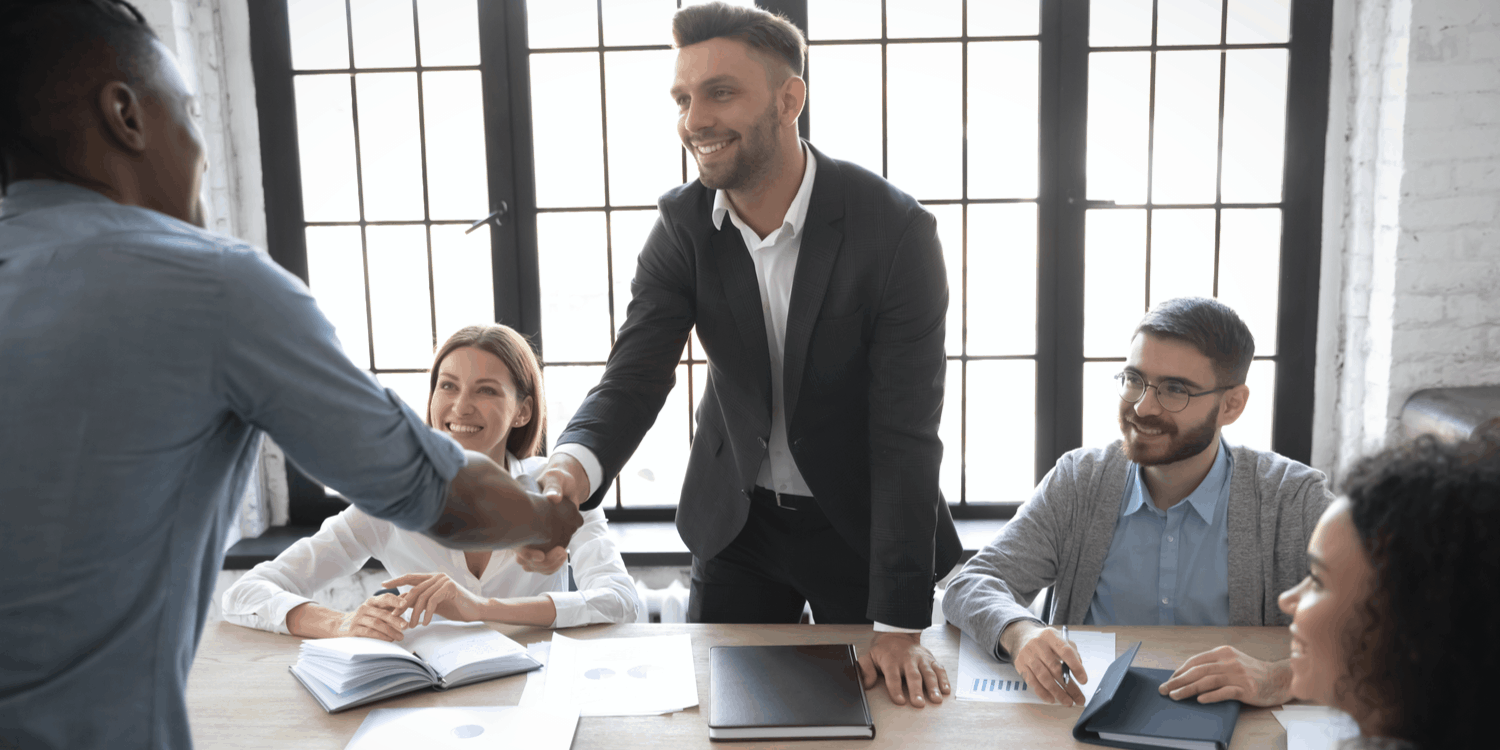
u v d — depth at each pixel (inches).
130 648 32.2
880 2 111.7
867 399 66.5
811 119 114.2
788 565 73.3
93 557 30.9
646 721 51.8
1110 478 66.3
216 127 114.0
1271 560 63.1
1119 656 56.1
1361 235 110.9
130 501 31.2
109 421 30.5
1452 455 27.3
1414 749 26.6
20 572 30.1
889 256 60.6
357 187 118.0
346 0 114.1
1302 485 63.2
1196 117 112.8
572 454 62.4
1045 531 66.7
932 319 61.7
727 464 72.6
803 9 111.7
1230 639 59.8
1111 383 118.0
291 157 116.2
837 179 62.2
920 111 113.7
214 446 34.0
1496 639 24.9
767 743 49.5
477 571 75.2
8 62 31.7
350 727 51.3
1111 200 113.7
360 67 115.3
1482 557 25.2
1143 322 62.5
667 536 118.0
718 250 64.2
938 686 54.7
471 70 115.3
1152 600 65.2
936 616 110.1
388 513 37.0
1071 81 111.4
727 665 56.8
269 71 114.3
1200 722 49.1
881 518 60.9
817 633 62.5
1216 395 60.7
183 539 33.5
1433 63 102.4
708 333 66.9
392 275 119.7
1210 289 115.9
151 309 31.1
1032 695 53.9
